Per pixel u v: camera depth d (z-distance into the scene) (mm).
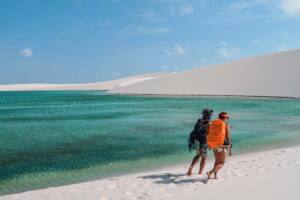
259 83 73125
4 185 8859
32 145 15344
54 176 9773
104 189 7504
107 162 11500
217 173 8484
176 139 16531
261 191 6637
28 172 10250
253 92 69500
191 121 24844
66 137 17719
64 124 24125
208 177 7816
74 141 16344
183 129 20359
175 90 81750
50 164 11352
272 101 50406
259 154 11547
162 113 32062
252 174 8102
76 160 11938
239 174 8219
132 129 20547
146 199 6586
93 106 46312
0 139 17219
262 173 8141
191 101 52656
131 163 11250
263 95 66438
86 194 7156
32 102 62969
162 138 16891
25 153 13398
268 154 11102
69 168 10742
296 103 45562
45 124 24297
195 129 8273
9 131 20484
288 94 64062
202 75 86438
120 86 107938
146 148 14094
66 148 14430
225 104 44438
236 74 81188
